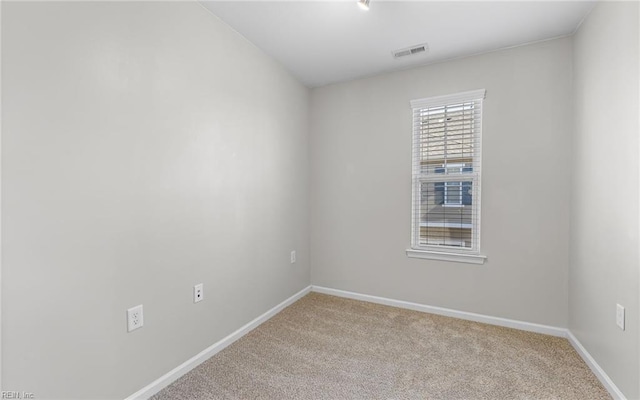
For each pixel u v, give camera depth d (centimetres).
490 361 191
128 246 149
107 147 139
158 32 162
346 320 256
